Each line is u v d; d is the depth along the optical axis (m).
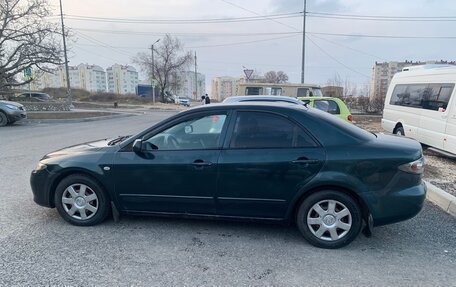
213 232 4.06
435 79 8.91
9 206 4.84
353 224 3.62
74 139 11.55
